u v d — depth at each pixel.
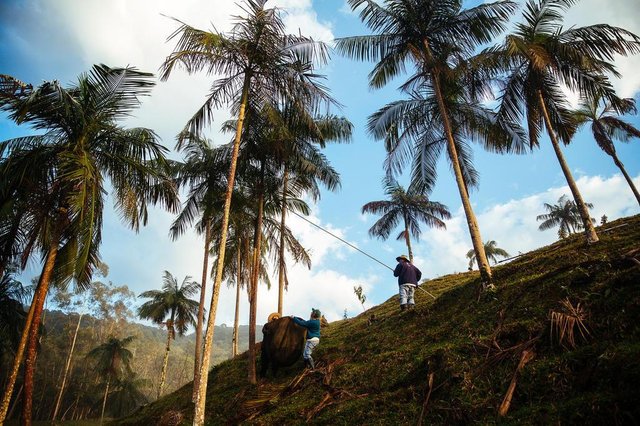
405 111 13.71
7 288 20.11
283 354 11.77
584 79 12.38
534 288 7.79
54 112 10.33
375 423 5.98
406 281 12.77
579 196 10.77
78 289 12.12
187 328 36.72
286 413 8.05
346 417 6.59
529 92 12.91
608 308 5.65
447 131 12.11
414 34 12.98
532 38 12.38
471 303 9.23
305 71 11.80
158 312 34.84
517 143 14.37
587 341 5.32
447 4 12.45
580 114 20.36
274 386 10.52
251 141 14.41
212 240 20.20
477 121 13.85
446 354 6.75
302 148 16.56
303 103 12.20
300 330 12.13
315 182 17.89
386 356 8.58
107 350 47.78
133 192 11.84
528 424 4.34
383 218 28.36
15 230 11.59
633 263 6.43
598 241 10.01
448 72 11.92
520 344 5.96
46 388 54.16
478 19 12.48
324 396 8.02
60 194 10.80
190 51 10.84
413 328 9.94
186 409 13.12
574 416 4.08
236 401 10.83
